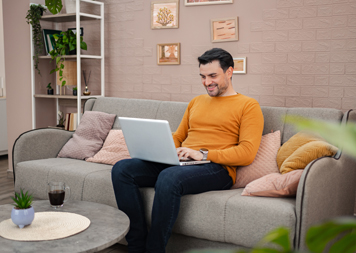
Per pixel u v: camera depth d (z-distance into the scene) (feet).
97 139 9.35
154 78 10.87
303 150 6.21
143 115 9.28
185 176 6.01
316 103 8.55
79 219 5.27
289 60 8.79
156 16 10.62
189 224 6.08
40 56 11.78
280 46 8.88
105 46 11.69
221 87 7.11
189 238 6.28
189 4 10.01
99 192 7.32
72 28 11.78
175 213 5.91
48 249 4.30
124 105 9.71
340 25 8.17
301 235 5.22
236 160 6.54
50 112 12.79
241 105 6.96
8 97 12.76
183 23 10.22
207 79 7.07
